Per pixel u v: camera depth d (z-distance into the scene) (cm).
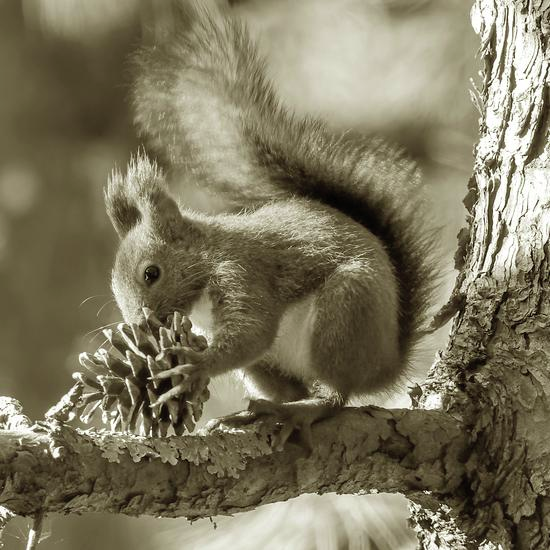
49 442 494
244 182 520
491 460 502
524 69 505
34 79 600
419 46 548
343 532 519
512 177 505
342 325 508
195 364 500
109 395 498
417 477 502
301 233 512
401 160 517
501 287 504
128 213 518
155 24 547
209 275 513
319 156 518
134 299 514
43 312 603
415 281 514
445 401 504
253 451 499
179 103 519
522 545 501
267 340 510
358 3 551
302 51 549
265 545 519
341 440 500
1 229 607
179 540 523
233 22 520
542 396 502
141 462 496
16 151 607
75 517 557
